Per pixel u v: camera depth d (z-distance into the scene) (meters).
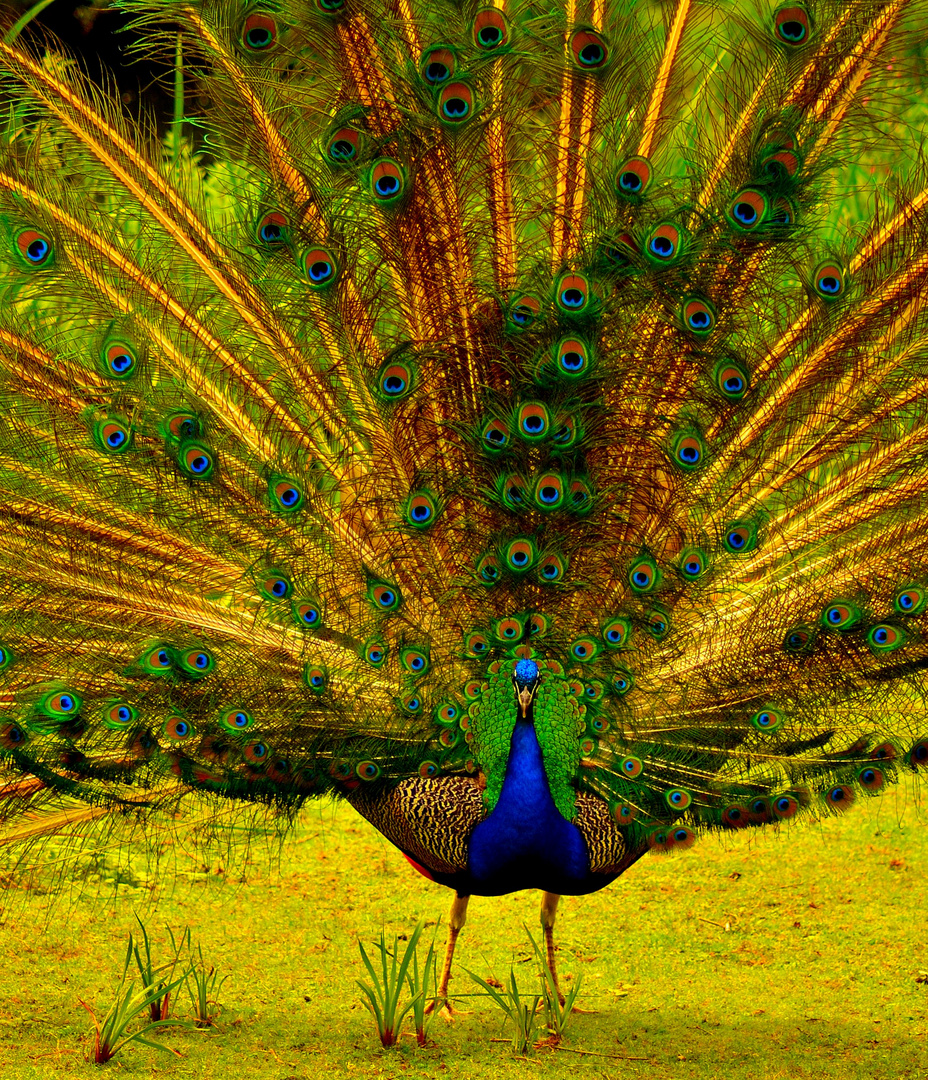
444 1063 5.52
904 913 7.14
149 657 5.54
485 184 5.62
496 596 5.92
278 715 5.70
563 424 5.68
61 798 5.85
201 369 5.84
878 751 5.62
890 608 5.56
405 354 5.74
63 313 5.87
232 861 8.01
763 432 5.77
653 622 5.79
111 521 5.84
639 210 5.49
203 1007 5.95
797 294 5.60
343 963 6.75
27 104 5.81
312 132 5.54
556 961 6.80
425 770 5.92
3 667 5.59
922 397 5.64
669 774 5.78
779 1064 5.47
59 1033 5.74
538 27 5.41
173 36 5.56
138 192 5.75
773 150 5.32
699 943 6.95
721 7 5.46
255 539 5.84
